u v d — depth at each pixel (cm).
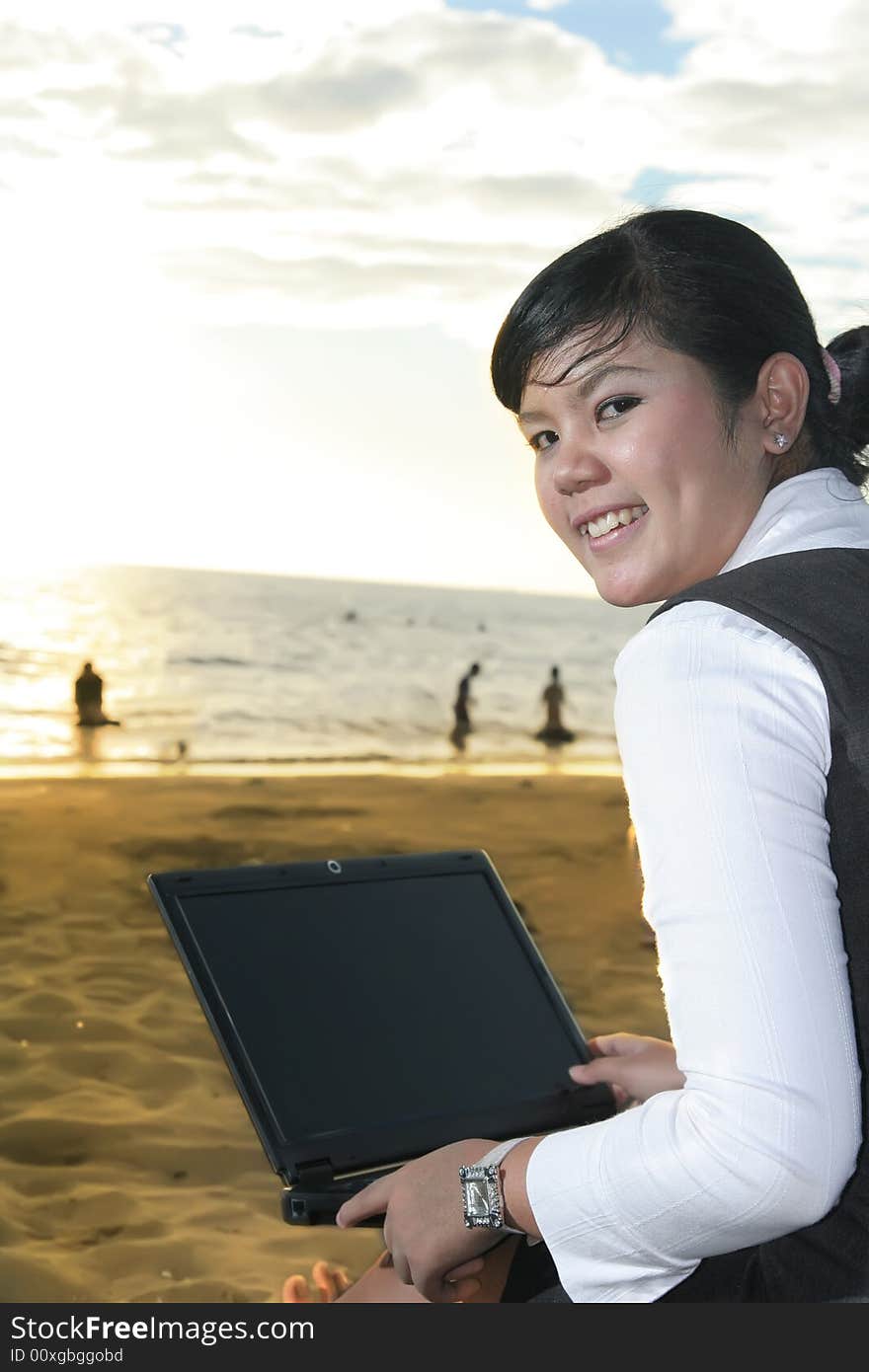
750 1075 109
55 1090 441
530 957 196
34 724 2509
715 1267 126
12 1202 355
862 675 118
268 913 178
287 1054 166
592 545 142
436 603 8300
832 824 116
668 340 134
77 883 806
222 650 4247
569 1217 122
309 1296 175
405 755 2462
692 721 117
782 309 138
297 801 1302
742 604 122
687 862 114
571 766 2433
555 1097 181
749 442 137
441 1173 138
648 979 625
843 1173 110
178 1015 531
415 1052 175
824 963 111
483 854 206
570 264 137
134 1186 369
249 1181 377
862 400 147
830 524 135
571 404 137
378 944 184
